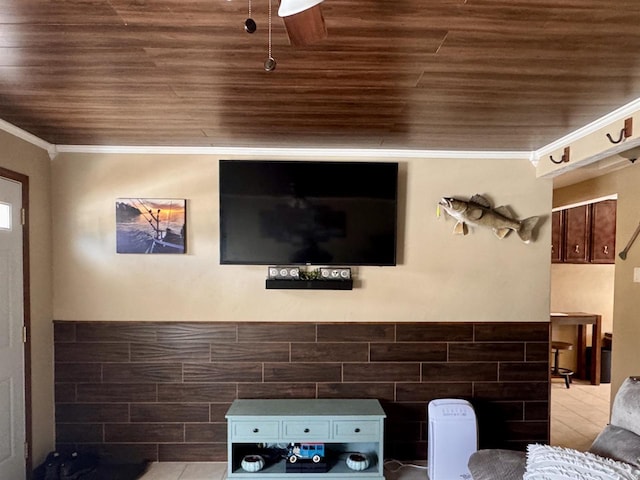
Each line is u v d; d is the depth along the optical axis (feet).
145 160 9.52
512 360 9.72
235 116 7.42
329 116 7.37
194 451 9.50
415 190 9.70
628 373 10.73
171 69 5.52
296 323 9.57
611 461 5.18
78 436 9.44
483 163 9.77
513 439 9.69
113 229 9.52
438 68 5.44
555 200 14.38
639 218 10.44
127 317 9.53
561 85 5.94
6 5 4.00
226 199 9.31
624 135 6.75
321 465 8.54
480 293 9.76
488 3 3.95
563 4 3.97
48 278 9.29
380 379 9.64
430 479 8.70
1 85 6.04
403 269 9.70
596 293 16.74
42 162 9.09
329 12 4.10
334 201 9.37
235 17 4.26
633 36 4.58
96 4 4.01
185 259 9.57
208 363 9.54
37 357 8.86
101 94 6.41
